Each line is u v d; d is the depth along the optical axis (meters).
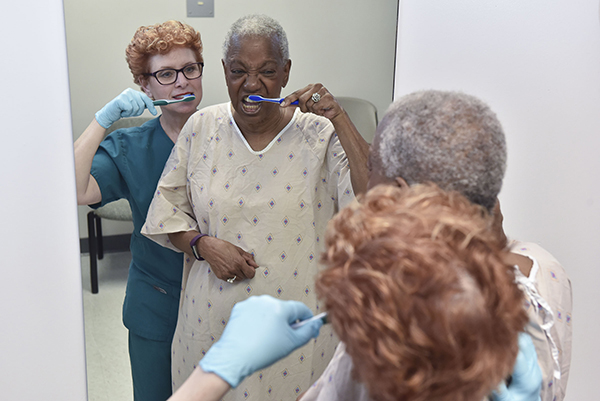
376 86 1.13
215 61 1.03
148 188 1.06
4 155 0.98
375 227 0.43
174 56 1.00
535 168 1.25
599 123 1.23
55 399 1.12
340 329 0.43
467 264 0.41
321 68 1.08
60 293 1.07
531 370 0.57
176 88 1.02
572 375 1.36
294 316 0.56
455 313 0.39
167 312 1.12
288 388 1.15
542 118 1.23
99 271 1.08
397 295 0.39
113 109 1.00
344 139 1.03
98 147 1.03
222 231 1.08
